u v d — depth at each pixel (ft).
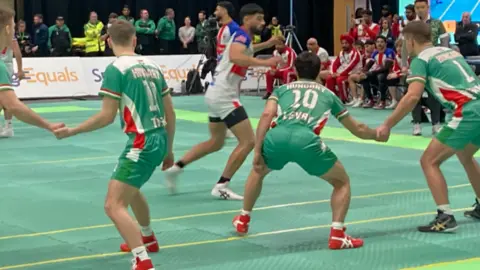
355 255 19.81
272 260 19.42
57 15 86.58
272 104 20.25
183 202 26.96
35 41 77.15
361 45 64.08
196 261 19.39
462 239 21.39
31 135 47.01
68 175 32.76
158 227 23.20
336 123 52.06
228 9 26.48
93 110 61.52
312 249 20.48
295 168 33.91
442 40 44.57
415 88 21.30
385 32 69.82
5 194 28.60
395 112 21.06
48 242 21.52
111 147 41.39
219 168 34.30
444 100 21.84
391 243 21.02
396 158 36.99
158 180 31.35
